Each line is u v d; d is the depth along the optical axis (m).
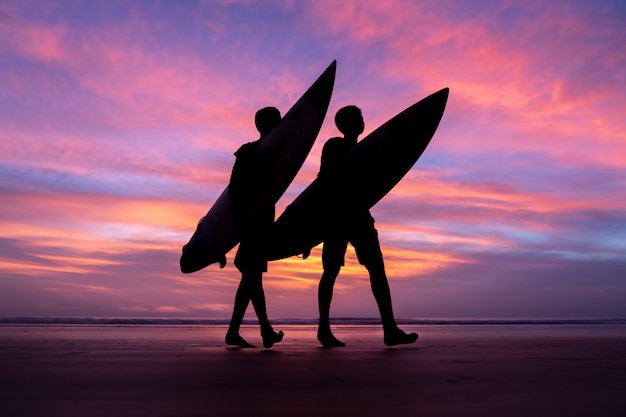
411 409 1.30
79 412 1.24
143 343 4.15
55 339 4.81
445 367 2.29
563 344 4.37
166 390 1.59
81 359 2.59
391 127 4.91
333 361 2.57
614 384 1.75
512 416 1.21
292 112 4.68
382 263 4.07
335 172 4.37
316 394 1.53
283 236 4.71
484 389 1.63
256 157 4.16
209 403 1.37
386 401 1.41
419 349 3.61
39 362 2.42
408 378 1.89
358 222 4.05
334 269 4.05
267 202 4.10
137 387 1.64
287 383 1.75
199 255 4.86
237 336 3.79
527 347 3.90
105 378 1.85
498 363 2.50
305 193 4.72
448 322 20.75
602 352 3.37
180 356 2.84
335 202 4.20
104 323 15.26
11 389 1.59
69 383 1.72
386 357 2.83
